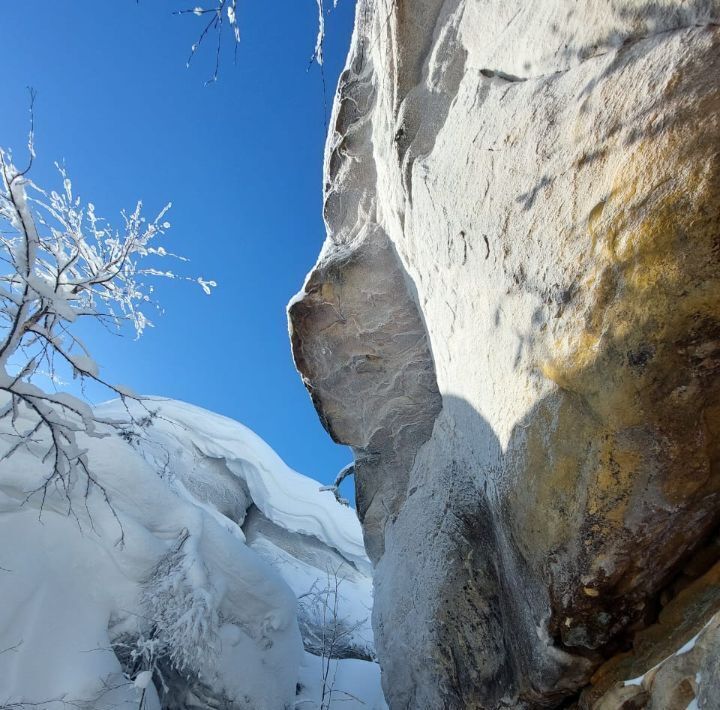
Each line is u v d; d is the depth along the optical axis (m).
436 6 3.89
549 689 2.85
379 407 6.08
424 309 4.59
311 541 17.72
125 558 6.84
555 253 2.22
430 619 4.43
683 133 1.64
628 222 1.83
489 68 3.09
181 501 8.05
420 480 5.26
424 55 3.99
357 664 10.12
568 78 2.25
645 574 2.38
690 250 1.66
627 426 2.01
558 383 2.27
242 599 7.84
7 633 5.47
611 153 1.91
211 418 19.69
